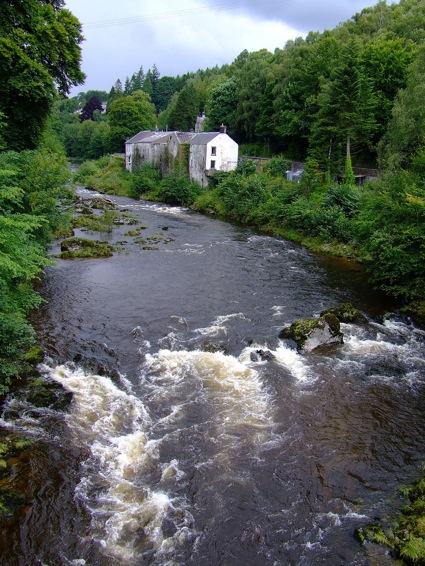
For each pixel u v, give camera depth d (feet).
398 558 32.01
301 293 88.38
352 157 187.52
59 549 32.50
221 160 226.79
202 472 40.55
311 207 140.46
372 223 92.02
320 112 164.04
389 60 178.09
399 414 50.34
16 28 104.63
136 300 80.89
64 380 53.78
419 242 82.38
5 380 51.31
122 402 50.24
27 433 44.19
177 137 237.25
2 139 99.09
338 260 115.55
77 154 458.09
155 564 31.89
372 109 170.40
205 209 197.16
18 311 56.59
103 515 35.60
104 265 103.40
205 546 33.40
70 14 122.21
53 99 113.29
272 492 38.60
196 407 49.85
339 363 61.00
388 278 87.51
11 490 36.88
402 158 118.93
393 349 65.87
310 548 33.35
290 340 66.54
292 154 235.81
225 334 67.92
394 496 38.47
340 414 49.83
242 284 92.68
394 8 264.11
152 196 235.61
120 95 508.94
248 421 47.75
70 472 39.78
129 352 61.36
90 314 73.51
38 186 90.68
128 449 43.01
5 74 101.14
